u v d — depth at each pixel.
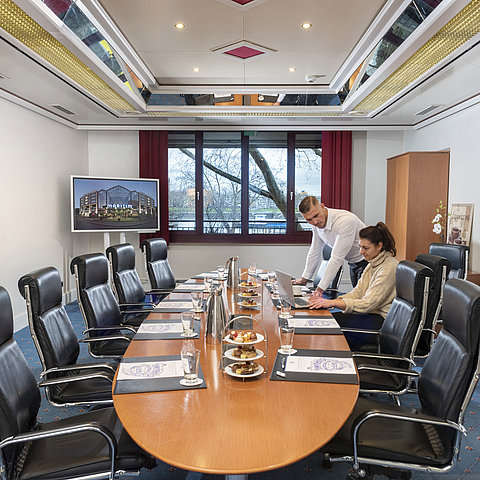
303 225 7.68
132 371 1.93
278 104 6.05
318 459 2.55
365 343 3.22
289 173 7.59
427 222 6.29
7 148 5.13
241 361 1.91
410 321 2.46
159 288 4.65
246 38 4.20
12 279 5.26
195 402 1.62
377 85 4.78
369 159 7.48
